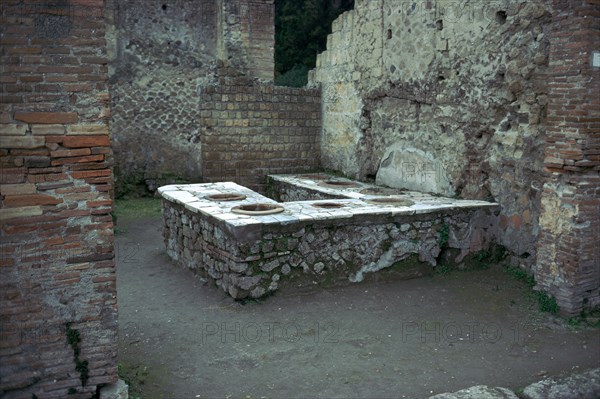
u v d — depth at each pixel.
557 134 5.15
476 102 6.71
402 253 6.04
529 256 5.98
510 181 6.24
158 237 8.53
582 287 5.14
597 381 3.80
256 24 11.36
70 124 3.09
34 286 3.15
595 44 4.88
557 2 5.05
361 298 5.58
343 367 4.22
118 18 10.98
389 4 8.41
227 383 3.99
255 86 10.80
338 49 10.24
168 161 11.55
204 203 6.45
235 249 5.36
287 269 5.58
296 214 5.75
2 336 3.12
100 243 3.25
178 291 6.00
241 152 10.86
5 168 3.00
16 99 2.98
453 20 7.04
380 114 8.89
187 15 11.42
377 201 6.73
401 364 4.27
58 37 3.02
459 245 6.30
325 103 11.02
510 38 6.15
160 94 11.39
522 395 3.69
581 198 5.02
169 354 4.46
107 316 3.33
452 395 3.57
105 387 3.42
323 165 11.27
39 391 3.24
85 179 3.17
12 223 3.06
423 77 7.70
